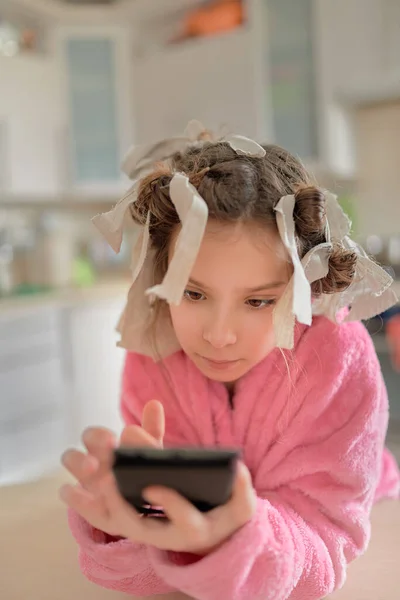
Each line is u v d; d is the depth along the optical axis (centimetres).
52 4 257
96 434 40
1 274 250
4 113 250
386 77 225
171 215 55
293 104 246
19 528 69
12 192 255
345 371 60
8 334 212
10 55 252
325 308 62
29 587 56
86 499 40
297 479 59
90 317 240
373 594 54
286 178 55
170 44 279
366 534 56
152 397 68
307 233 54
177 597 54
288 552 46
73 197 281
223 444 64
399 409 233
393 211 263
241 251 50
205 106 262
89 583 57
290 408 61
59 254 265
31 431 220
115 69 275
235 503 39
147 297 65
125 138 278
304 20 241
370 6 225
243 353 54
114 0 278
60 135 269
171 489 37
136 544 48
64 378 232
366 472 58
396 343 198
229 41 252
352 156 263
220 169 53
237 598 43
